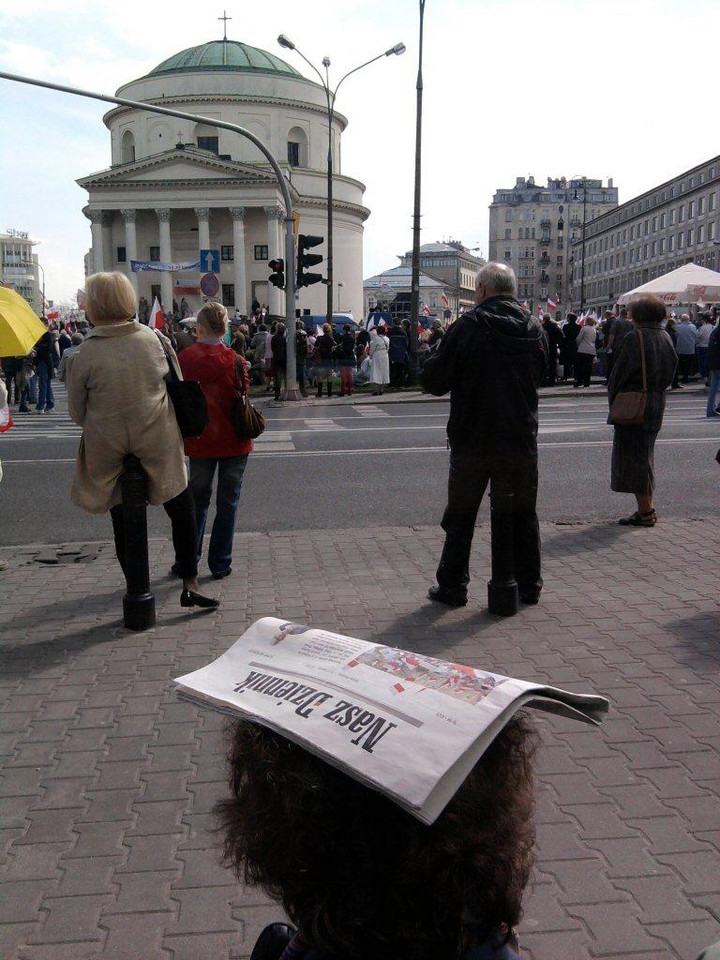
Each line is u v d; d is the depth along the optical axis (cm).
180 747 381
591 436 1372
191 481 632
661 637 500
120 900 281
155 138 7344
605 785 340
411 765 102
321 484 1023
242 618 552
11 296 707
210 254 3447
